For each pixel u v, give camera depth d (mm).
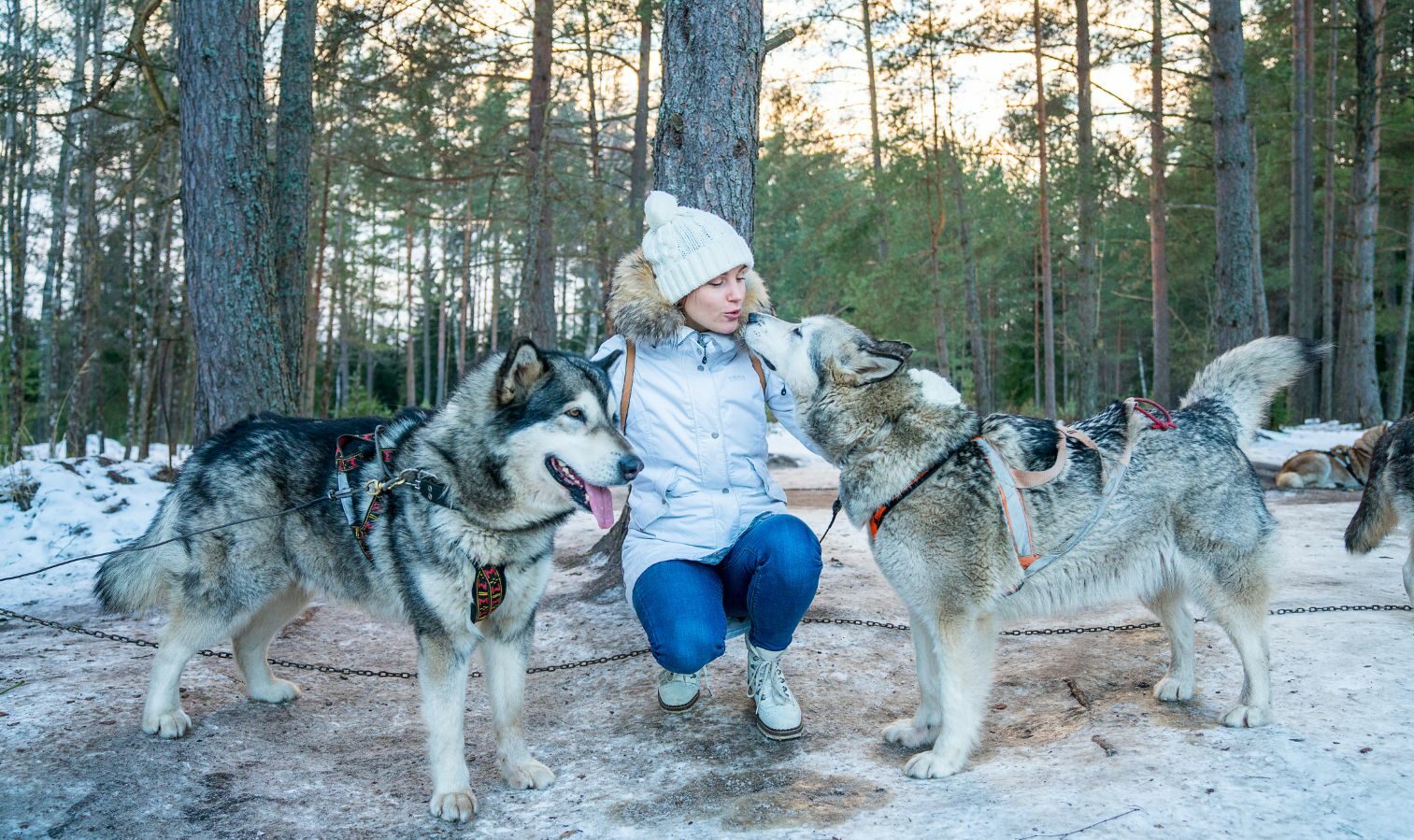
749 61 5387
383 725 3912
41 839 2816
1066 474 3301
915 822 2693
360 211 24203
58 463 8703
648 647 4723
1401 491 4645
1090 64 18031
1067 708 3721
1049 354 19469
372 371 42906
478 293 43156
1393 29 23016
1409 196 25281
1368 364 20875
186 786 3189
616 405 3373
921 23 18812
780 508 3529
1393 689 3459
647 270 3398
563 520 3320
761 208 24641
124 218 19547
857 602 5449
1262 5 22672
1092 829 2514
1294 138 21266
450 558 3082
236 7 7281
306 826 2930
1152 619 4957
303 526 3572
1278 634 4320
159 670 3592
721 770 3238
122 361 26406
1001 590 3227
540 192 14773
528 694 4258
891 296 21969
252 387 7410
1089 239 20203
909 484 3260
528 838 2809
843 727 3650
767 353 3424
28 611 5785
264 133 7559
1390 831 2387
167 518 3727
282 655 4820
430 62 12508
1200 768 2865
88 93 11367
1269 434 17672
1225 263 14898
